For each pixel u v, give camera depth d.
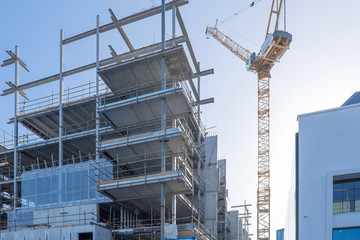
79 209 45.84
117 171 42.44
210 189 56.78
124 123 45.31
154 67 44.53
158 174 38.41
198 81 58.97
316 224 30.44
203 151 59.94
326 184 30.80
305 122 33.16
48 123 57.44
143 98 41.56
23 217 48.75
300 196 31.66
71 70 55.00
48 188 49.12
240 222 76.62
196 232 38.81
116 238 42.09
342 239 29.08
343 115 32.06
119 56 52.00
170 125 45.31
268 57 96.44
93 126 54.78
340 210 29.78
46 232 39.50
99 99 48.78
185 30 49.16
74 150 54.88
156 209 48.69
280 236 85.56
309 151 32.34
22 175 51.28
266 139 95.38
